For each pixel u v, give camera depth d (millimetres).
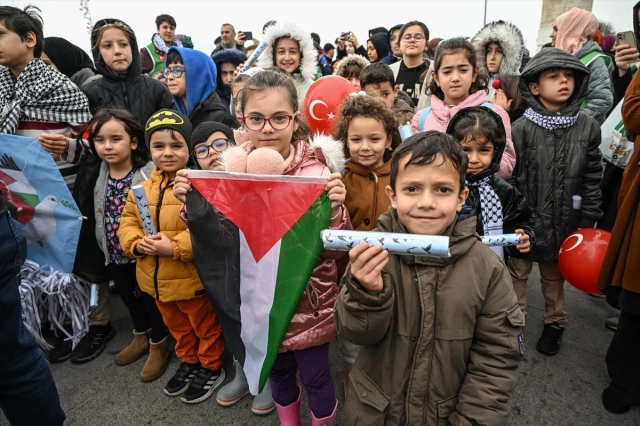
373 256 1084
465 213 1348
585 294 3072
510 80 2955
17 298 1463
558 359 2367
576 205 2268
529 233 2021
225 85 4148
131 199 2160
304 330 1652
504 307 1246
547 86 2232
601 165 2309
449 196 1208
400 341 1288
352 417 1361
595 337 2559
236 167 1666
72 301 2426
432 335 1255
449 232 1271
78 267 2461
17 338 1475
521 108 2914
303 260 1535
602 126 2646
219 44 6594
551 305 2457
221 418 2018
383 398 1308
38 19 2533
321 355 1710
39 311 2436
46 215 2268
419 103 3541
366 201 1925
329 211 1524
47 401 1588
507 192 1977
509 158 2225
